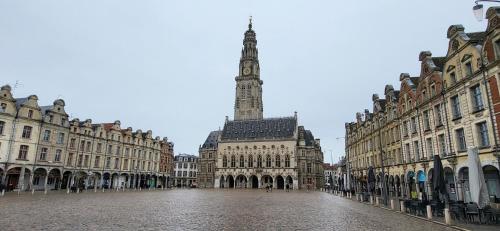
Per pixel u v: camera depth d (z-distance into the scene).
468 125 29.70
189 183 153.75
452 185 33.78
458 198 31.38
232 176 109.81
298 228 17.78
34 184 59.84
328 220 21.48
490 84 26.59
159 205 31.69
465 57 30.03
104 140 76.75
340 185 73.69
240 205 33.16
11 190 54.12
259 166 107.44
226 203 35.78
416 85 42.72
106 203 32.91
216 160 114.44
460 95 30.98
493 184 27.47
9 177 54.91
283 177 104.12
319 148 129.50
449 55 32.78
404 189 44.97
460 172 31.48
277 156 106.44
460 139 31.69
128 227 17.20
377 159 56.59
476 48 28.36
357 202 39.50
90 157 72.12
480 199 20.47
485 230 17.39
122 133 83.69
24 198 37.28
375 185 56.84
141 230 16.34
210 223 19.28
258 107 135.88
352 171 76.00
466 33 32.81
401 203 27.59
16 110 55.72
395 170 48.03
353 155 75.69
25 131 56.81
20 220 18.86
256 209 28.77
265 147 108.12
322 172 135.38
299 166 109.56
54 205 29.19
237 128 118.69
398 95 49.53
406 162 43.72
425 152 38.16
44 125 60.47
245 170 108.12
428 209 22.47
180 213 24.58
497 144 25.75
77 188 54.19
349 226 18.84
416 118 40.50
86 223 18.30
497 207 25.28
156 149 99.50
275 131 111.38
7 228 15.95
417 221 21.58
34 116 58.62
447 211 20.08
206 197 48.00
